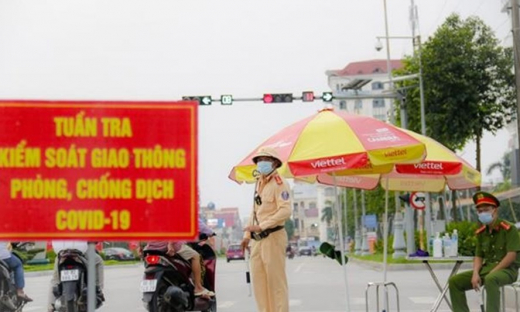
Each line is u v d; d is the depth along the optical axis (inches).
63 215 247.8
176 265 420.5
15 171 247.9
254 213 396.8
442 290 436.8
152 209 249.4
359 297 705.0
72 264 418.3
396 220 1487.5
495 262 402.6
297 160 381.1
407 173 432.8
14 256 450.0
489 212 399.9
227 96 1274.6
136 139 250.8
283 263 386.6
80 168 249.3
